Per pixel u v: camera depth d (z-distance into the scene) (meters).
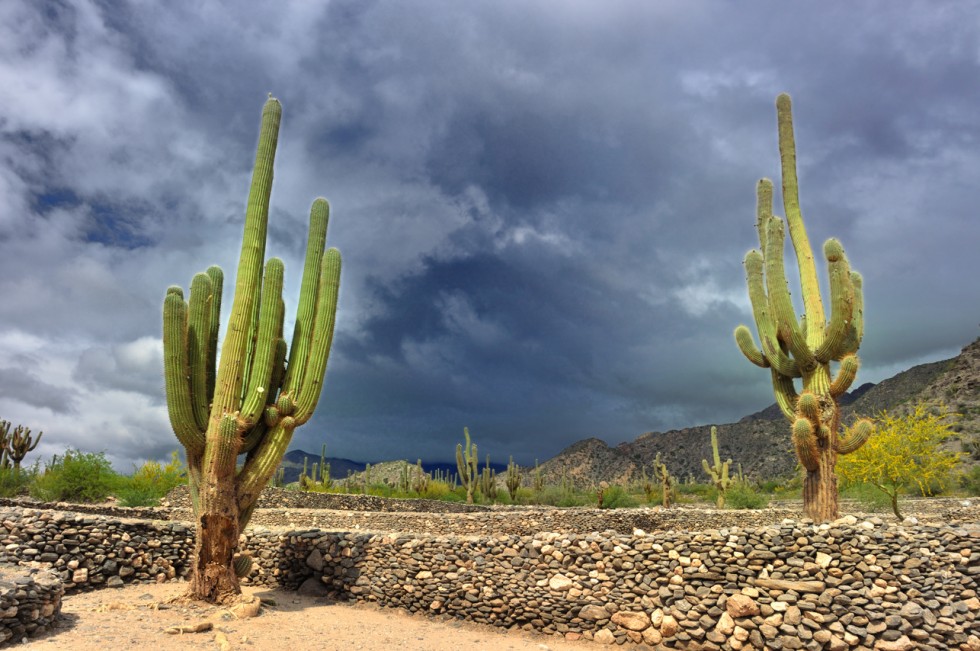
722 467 26.89
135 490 20.78
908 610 7.67
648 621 8.70
